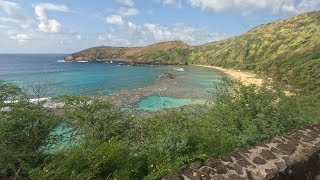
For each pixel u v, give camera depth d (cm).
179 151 884
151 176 754
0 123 1153
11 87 1396
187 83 8062
